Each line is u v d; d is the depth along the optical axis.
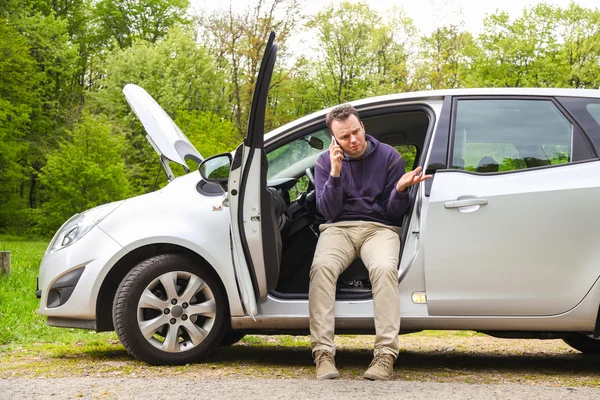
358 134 4.19
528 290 4.03
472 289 4.05
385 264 3.95
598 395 3.30
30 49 37.75
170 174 4.96
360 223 4.17
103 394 3.30
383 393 3.30
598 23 32.91
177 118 28.42
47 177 30.72
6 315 6.73
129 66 41.69
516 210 4.03
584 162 4.11
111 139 31.09
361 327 4.12
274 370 4.20
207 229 4.27
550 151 4.16
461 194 4.07
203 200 4.36
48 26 39.09
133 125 40.88
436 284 4.05
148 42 43.50
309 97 42.34
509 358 5.10
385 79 40.16
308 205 4.60
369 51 41.00
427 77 37.22
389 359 3.82
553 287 4.02
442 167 4.17
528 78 33.44
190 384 3.51
